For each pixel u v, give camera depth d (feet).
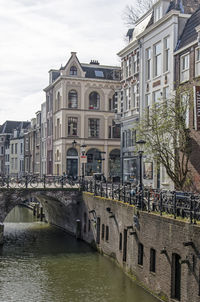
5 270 73.15
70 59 164.45
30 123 249.96
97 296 58.54
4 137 284.20
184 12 95.20
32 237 107.34
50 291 61.16
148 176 103.09
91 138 165.17
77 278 67.77
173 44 91.30
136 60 112.98
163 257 55.42
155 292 57.72
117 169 168.45
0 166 287.69
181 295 50.06
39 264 77.46
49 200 120.26
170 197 58.70
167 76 94.48
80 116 164.55
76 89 164.45
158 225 57.16
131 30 121.70
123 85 122.83
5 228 123.13
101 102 167.22
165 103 81.66
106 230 83.87
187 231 49.16
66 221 117.19
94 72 170.09
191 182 78.64
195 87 71.10
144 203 65.16
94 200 93.04
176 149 73.97
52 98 179.52
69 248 92.68
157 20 103.04
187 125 81.15
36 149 214.07
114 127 168.76
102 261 79.71
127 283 64.64
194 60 81.92
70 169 163.43
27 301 57.16
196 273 46.98
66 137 162.50
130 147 116.06
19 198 103.35
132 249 67.10
